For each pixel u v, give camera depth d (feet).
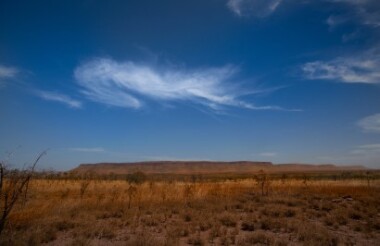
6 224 43.62
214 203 75.92
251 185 140.36
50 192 95.71
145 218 55.67
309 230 44.91
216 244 39.29
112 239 41.55
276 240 39.93
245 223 50.03
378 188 117.91
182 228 46.88
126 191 93.25
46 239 40.57
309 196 91.56
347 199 85.51
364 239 43.24
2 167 32.86
